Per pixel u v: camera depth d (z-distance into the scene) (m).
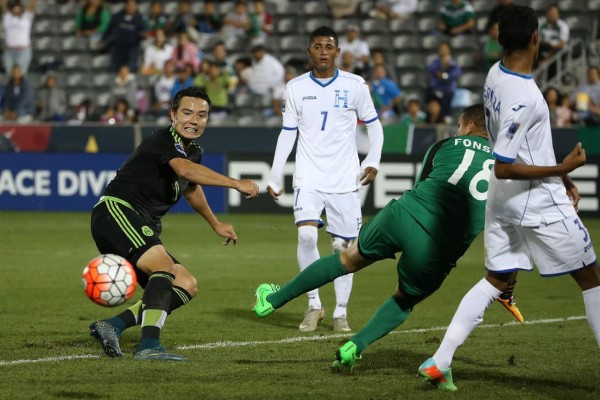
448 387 19.69
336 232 29.64
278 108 74.88
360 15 89.38
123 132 69.88
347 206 29.53
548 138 19.27
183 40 81.69
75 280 39.59
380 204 66.00
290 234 58.41
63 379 20.36
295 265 45.09
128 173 23.44
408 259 20.91
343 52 73.00
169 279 22.89
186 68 76.81
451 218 20.72
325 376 21.05
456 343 19.69
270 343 25.91
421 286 21.11
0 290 36.66
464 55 81.88
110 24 88.62
